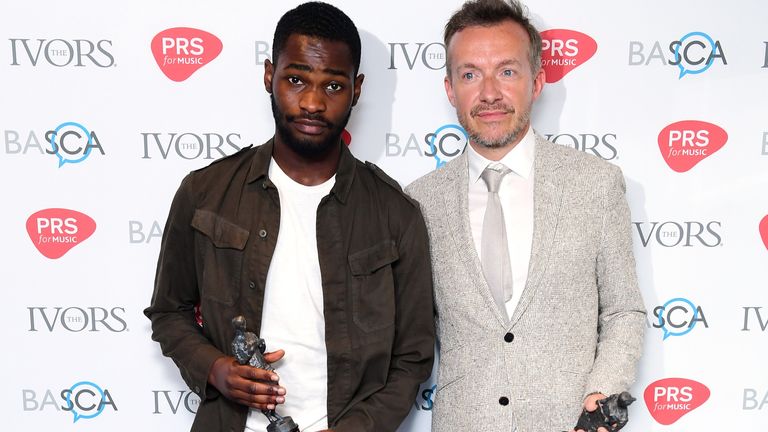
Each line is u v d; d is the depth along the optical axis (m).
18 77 1.55
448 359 1.31
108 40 1.55
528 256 1.28
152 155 1.59
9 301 1.62
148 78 1.56
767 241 1.63
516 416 1.22
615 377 1.18
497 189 1.32
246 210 1.26
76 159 1.58
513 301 1.26
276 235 1.24
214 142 1.59
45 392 1.66
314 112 1.18
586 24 1.57
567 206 1.26
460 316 1.28
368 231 1.28
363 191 1.30
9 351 1.64
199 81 1.57
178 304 1.33
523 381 1.23
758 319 1.65
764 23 1.56
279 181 1.27
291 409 1.23
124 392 1.66
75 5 1.53
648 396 1.67
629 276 1.27
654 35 1.57
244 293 1.23
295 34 1.19
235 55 1.56
